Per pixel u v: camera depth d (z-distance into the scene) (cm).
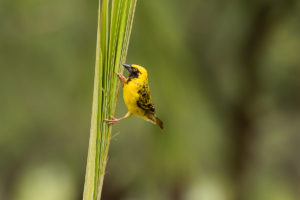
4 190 1495
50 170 1353
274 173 1276
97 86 311
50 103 1134
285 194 1255
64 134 1202
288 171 1305
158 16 775
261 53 1038
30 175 1360
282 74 1046
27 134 1228
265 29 1012
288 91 1052
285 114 1101
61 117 1144
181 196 1102
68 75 1044
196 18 983
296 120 1113
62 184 1363
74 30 969
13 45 1077
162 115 786
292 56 1021
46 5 981
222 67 1031
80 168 1320
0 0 1009
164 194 1115
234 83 1045
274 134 1210
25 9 1002
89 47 955
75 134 1186
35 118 1167
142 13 769
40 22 998
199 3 977
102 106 327
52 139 1237
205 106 891
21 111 1180
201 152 907
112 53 329
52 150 1267
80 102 969
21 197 1354
